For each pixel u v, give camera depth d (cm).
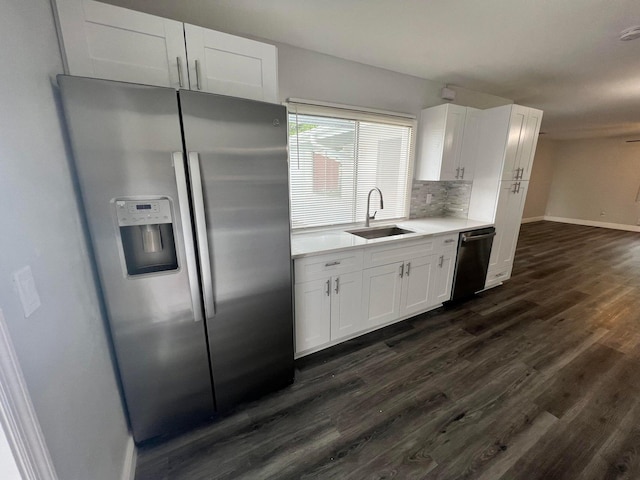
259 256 159
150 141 121
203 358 153
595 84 312
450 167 307
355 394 185
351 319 236
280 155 155
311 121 247
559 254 502
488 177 319
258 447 149
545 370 207
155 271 134
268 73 163
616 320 278
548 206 838
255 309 164
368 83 267
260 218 155
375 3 169
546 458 143
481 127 318
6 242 71
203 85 146
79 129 109
